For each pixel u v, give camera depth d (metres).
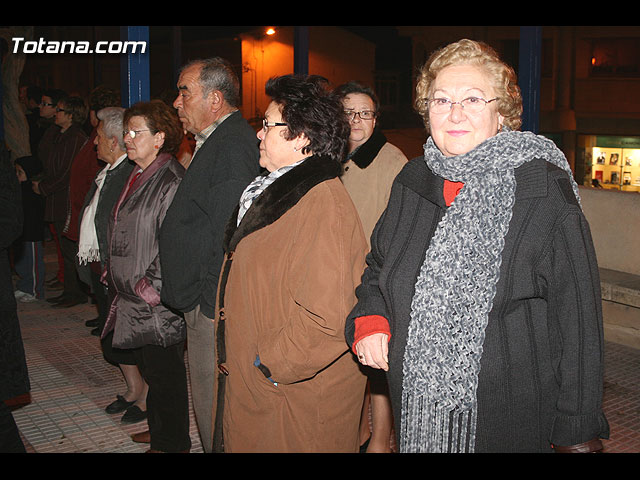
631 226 5.25
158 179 3.23
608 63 21.28
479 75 1.74
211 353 2.86
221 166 2.73
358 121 3.26
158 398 3.26
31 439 3.65
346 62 24.28
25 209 6.31
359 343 1.90
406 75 24.23
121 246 3.19
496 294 1.66
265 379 2.16
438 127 1.77
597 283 1.64
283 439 2.18
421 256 1.81
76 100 5.98
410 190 1.91
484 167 1.70
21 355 2.76
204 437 2.97
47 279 7.36
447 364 1.69
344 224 2.08
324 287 2.01
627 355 4.89
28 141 8.34
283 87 2.20
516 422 1.70
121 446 3.58
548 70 21.70
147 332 3.14
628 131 21.23
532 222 1.65
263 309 2.14
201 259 2.78
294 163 2.23
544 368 1.70
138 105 3.32
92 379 4.55
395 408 1.89
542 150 1.71
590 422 1.64
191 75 2.90
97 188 4.22
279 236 2.13
